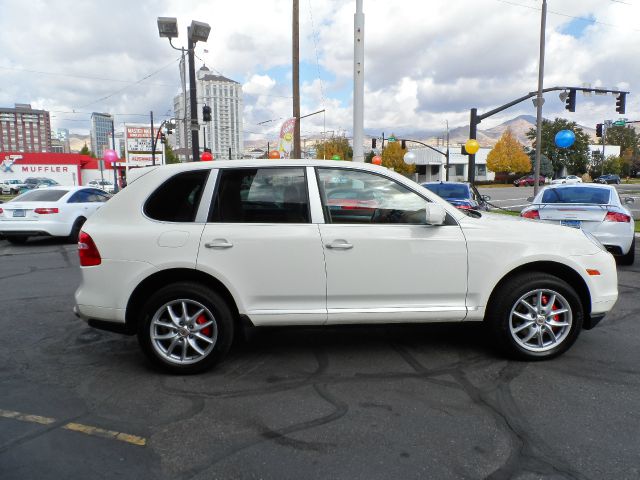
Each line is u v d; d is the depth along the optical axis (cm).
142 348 391
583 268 412
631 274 806
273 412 333
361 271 392
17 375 400
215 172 399
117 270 385
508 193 4388
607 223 836
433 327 412
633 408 334
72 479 258
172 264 382
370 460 274
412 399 351
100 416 329
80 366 420
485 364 415
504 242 402
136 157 4309
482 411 332
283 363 422
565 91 2153
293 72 2067
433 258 396
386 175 407
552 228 424
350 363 421
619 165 8206
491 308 412
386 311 397
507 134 7181
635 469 264
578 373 395
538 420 319
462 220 408
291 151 2119
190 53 1847
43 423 319
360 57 1305
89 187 1405
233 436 302
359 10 1286
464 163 7462
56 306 629
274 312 391
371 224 397
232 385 378
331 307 396
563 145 2044
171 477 260
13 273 870
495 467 267
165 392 366
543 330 417
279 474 262
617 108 2219
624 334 492
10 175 5628
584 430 305
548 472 262
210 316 390
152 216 393
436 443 291
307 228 391
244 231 388
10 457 279
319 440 296
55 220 1241
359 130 1327
